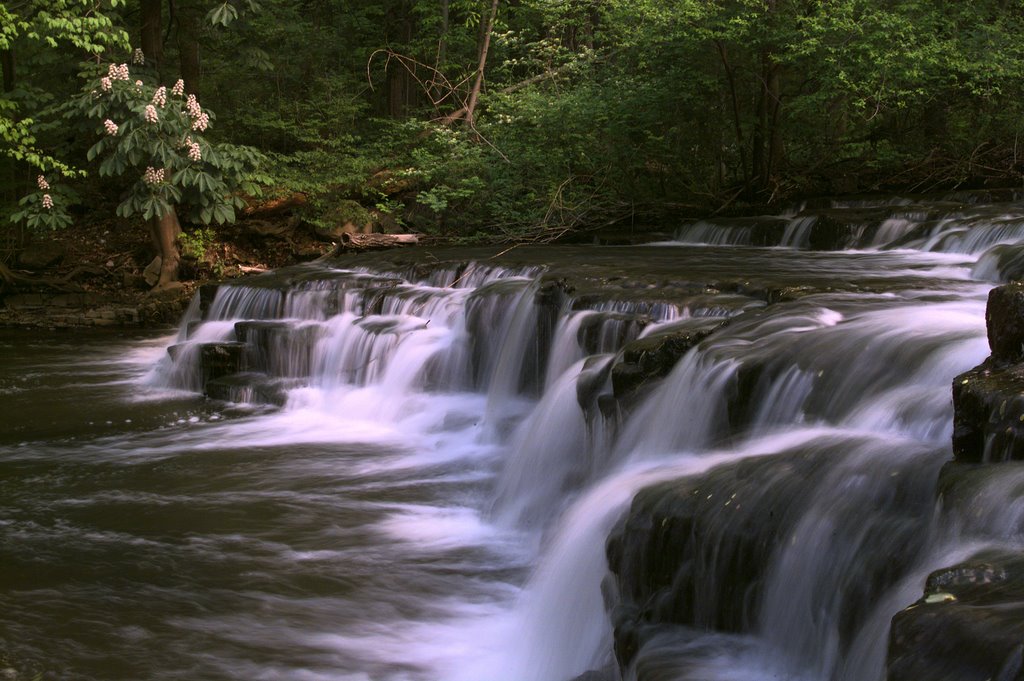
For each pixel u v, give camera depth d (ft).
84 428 36.99
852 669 13.92
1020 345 16.26
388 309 43.78
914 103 63.77
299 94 79.00
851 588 14.82
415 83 87.81
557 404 28.40
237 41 72.74
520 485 28.17
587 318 31.22
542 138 66.18
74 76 64.13
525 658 19.60
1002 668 9.82
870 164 65.21
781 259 43.60
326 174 67.26
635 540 17.81
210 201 58.13
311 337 42.29
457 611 21.49
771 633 15.94
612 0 66.18
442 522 26.94
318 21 89.97
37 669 18.74
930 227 45.91
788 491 16.65
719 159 68.03
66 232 67.92
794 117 64.59
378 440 35.27
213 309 49.80
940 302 27.32
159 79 61.00
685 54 62.34
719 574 16.66
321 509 27.91
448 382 38.50
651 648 16.37
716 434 22.50
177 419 38.45
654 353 25.68
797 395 21.24
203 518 27.20
